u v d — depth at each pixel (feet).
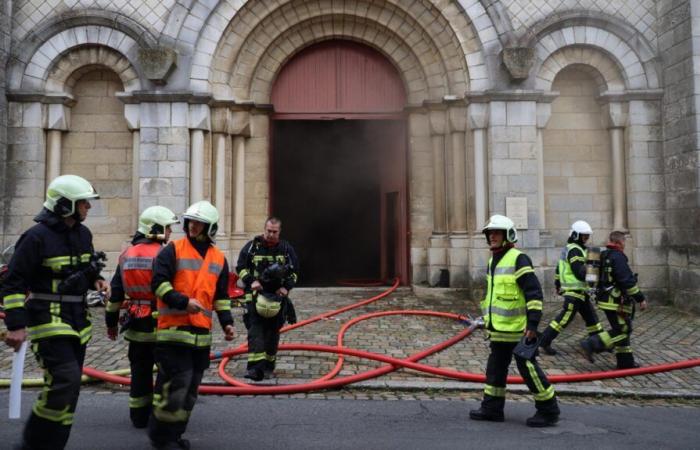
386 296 35.96
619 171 36.52
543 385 14.80
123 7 35.78
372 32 39.09
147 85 35.09
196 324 12.17
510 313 14.99
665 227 35.40
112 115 37.01
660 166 35.70
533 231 34.35
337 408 16.38
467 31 35.88
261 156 38.50
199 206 12.69
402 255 41.34
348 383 18.26
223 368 19.63
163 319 12.16
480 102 35.32
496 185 34.50
